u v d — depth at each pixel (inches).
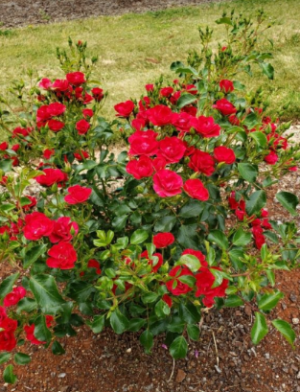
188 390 85.4
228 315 98.1
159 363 89.7
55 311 61.1
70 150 88.7
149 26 335.0
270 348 92.0
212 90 78.1
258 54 89.7
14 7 430.0
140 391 85.4
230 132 64.6
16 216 64.1
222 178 74.9
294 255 73.4
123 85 216.2
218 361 89.8
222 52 89.5
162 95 83.4
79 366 89.7
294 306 99.9
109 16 390.9
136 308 74.9
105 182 90.7
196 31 304.8
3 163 76.0
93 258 76.1
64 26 357.1
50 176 67.0
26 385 86.8
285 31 276.5
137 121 71.6
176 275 56.4
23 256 60.0
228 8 362.0
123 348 92.6
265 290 59.6
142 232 61.8
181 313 67.6
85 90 89.7
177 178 56.8
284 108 81.2
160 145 60.1
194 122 63.0
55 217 73.8
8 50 290.5
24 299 63.9
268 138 73.9
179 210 72.0
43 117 79.2
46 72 246.8
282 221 124.0
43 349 92.9
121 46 285.7
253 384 86.1
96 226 80.0
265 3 361.1
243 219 76.4
